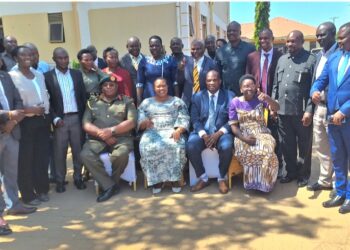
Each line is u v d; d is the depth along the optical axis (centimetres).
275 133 496
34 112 405
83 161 456
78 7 846
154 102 493
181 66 523
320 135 426
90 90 501
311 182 467
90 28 945
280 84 452
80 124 488
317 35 412
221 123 480
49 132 464
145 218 394
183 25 899
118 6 855
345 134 371
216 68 516
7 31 984
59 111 468
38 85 434
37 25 957
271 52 478
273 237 338
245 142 443
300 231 346
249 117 451
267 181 430
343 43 358
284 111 449
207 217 387
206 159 473
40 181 455
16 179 417
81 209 429
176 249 326
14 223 396
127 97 494
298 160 472
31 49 420
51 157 519
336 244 321
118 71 523
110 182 462
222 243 332
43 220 402
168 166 455
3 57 493
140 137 493
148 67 519
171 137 466
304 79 435
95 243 346
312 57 435
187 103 524
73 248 338
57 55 459
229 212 396
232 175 470
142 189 484
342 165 390
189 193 460
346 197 387
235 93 507
